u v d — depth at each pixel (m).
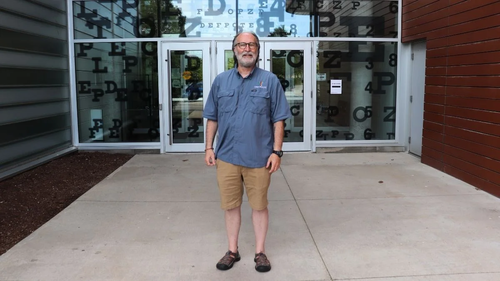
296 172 6.23
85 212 4.39
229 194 3.02
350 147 7.79
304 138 7.81
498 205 4.51
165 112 7.70
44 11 6.77
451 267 3.08
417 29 6.86
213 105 3.09
